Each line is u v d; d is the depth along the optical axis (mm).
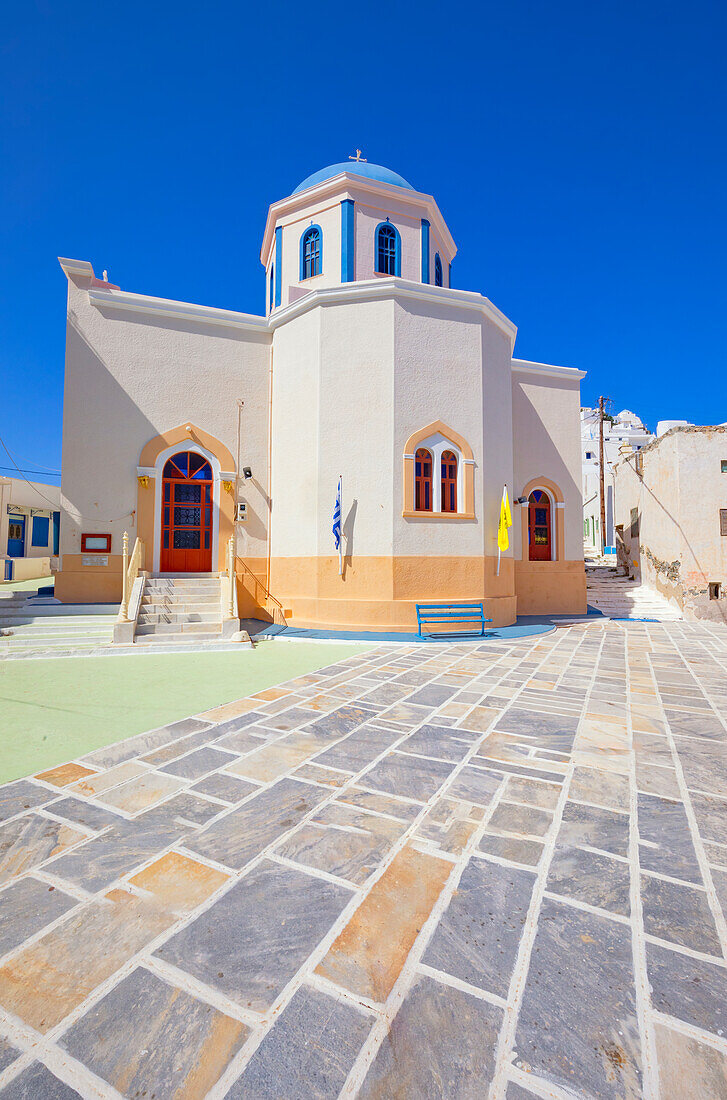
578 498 16656
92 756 4418
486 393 12953
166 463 12867
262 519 13547
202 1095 1633
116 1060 1754
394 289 11789
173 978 2098
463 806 3580
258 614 13258
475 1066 1740
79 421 12180
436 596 11906
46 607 10891
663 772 4188
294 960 2193
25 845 3053
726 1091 1667
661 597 17562
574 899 2613
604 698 6379
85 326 12359
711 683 7191
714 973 2148
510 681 7207
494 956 2225
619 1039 1850
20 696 6297
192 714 5609
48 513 26078
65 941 2289
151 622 10188
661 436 17531
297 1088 1659
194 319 13172
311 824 3312
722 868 2896
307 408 12523
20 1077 1691
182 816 3408
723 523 16203
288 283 16328
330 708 5848
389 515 11594
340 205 15438
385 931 2367
